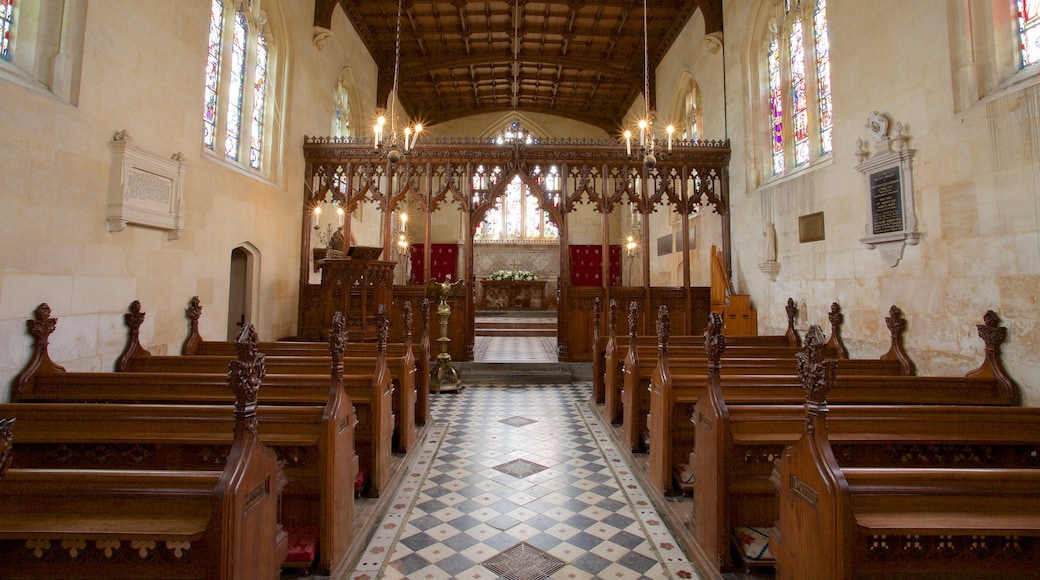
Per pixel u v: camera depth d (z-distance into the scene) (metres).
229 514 2.19
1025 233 4.89
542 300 21.16
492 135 22.95
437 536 4.06
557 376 10.49
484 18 14.95
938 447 3.82
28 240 4.64
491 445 6.39
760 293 10.09
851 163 7.34
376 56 16.31
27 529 2.14
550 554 3.80
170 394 4.63
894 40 6.49
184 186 6.89
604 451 6.17
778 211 9.41
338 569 3.43
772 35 10.25
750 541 3.52
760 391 4.54
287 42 10.15
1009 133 5.05
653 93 17.02
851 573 2.25
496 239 22.78
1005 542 2.42
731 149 11.42
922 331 6.09
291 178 10.38
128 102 5.83
